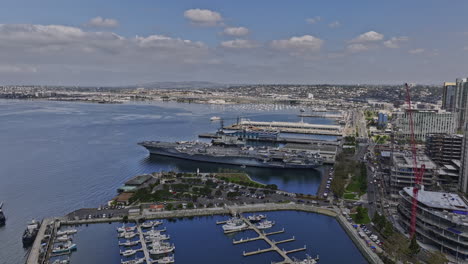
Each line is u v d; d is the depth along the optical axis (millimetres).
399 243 191000
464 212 187250
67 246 199750
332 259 192375
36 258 188875
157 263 188500
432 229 189125
